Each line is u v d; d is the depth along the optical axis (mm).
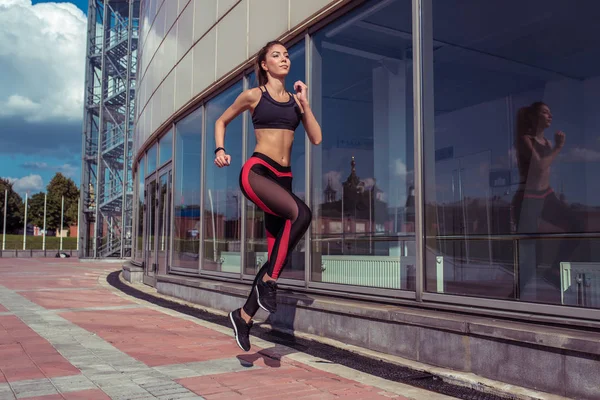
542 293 4363
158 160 13375
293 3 6836
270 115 3875
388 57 5664
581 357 3193
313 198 6609
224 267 8828
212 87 9289
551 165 4914
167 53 12109
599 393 3094
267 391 3557
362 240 5750
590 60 5188
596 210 4504
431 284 4832
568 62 5309
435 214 4988
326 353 4832
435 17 5281
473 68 5449
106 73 33719
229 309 7680
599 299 4012
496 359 3703
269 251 4176
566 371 3271
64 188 100812
